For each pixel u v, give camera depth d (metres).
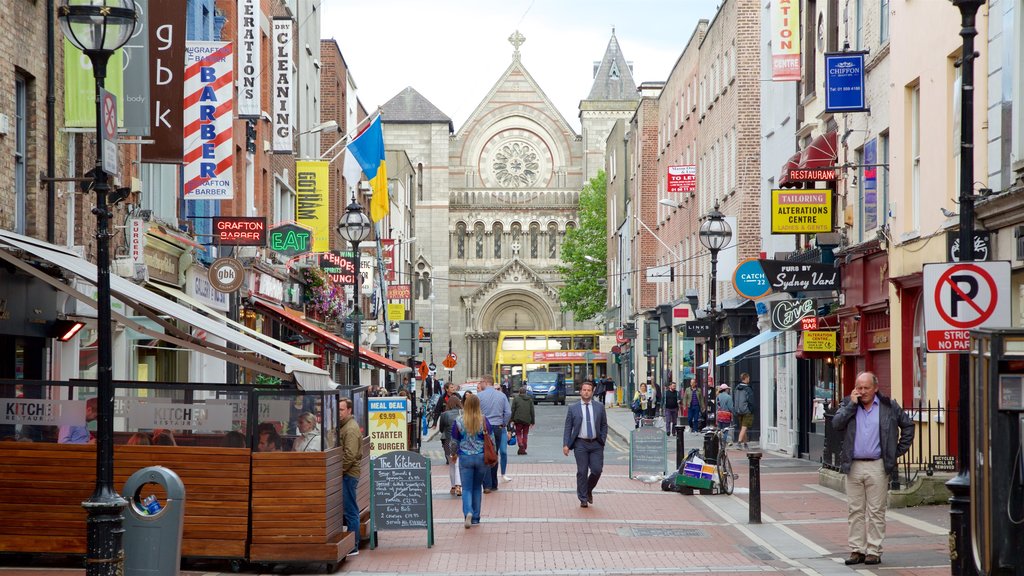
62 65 17.38
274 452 13.65
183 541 13.59
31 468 13.40
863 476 13.60
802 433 31.62
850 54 25.02
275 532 13.61
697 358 49.03
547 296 104.25
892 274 23.28
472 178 107.00
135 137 19.64
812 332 27.75
